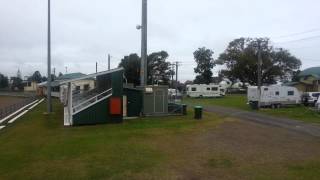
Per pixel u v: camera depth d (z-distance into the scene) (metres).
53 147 18.20
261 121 32.53
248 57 109.50
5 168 13.70
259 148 18.17
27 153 16.62
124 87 34.75
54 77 98.25
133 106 35.31
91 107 28.83
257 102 48.69
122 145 18.81
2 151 17.12
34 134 23.14
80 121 28.42
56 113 38.62
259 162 14.84
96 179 12.18
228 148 18.12
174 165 14.27
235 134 23.38
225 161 15.01
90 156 15.95
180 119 33.03
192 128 26.36
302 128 27.27
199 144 19.30
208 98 80.88
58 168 13.69
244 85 116.94
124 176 12.56
